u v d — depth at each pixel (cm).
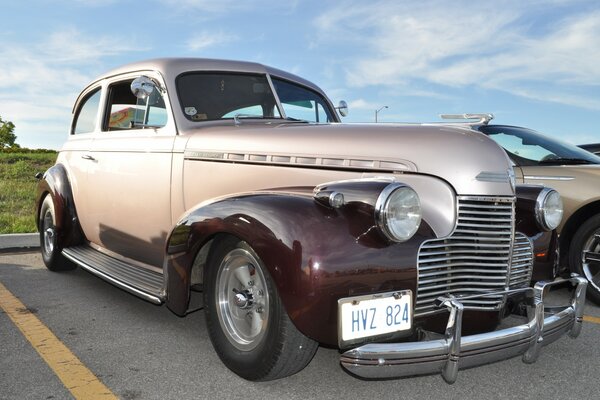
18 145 5156
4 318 400
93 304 440
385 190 252
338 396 277
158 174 398
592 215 486
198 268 323
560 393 283
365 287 249
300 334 261
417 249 262
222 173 352
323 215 257
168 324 389
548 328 277
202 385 287
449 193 281
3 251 668
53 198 525
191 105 402
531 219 318
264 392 280
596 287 461
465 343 248
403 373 240
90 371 304
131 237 437
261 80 444
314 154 314
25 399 269
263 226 260
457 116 384
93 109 513
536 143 538
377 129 312
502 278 285
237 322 293
